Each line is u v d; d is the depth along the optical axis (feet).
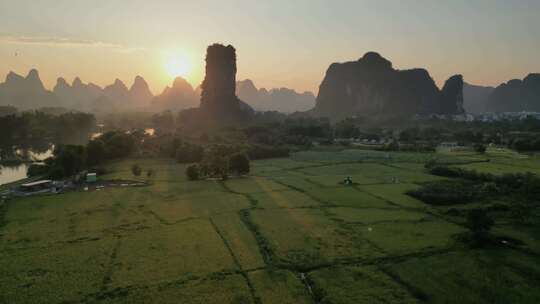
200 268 116.16
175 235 145.69
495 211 175.83
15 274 111.75
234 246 134.21
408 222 161.99
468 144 502.79
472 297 98.68
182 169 314.76
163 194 217.97
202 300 97.40
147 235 145.59
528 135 554.05
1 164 376.27
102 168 302.45
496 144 492.54
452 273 112.16
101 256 124.98
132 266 117.50
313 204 194.08
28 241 138.92
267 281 108.06
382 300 97.45
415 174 285.23
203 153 360.28
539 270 113.29
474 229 140.05
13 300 97.14
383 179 264.93
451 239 139.85
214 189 232.32
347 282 106.83
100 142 346.54
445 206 188.03
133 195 214.90
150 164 343.87
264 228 153.99
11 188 234.99
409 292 101.81
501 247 132.05
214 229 153.38
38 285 105.09
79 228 154.30
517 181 225.35
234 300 97.55
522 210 173.27
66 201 200.03
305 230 151.33
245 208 185.78
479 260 121.29
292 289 103.45
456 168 279.69
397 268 115.55
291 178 271.08
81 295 99.96
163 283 106.22
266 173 295.48
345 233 147.54
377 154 408.26
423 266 116.88
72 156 283.38
